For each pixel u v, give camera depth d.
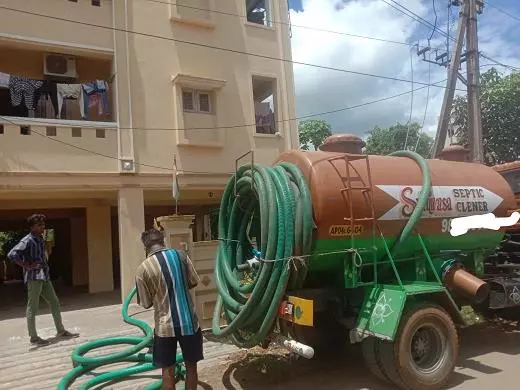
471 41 14.75
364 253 5.67
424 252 6.00
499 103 19.75
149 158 12.43
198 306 7.79
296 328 5.92
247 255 6.35
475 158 14.44
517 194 8.10
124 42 12.45
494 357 6.12
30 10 11.60
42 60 12.81
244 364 6.23
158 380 5.70
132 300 11.48
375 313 5.14
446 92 14.95
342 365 6.08
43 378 6.07
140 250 12.00
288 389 5.34
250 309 5.29
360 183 5.62
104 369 6.22
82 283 16.39
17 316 10.50
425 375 5.07
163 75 12.88
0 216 15.23
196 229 17.52
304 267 5.28
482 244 6.79
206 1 13.80
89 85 12.30
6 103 12.70
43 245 7.77
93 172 11.65
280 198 5.35
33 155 11.09
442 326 5.32
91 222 14.55
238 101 13.95
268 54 14.64
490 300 6.54
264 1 15.27
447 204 6.20
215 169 13.34
